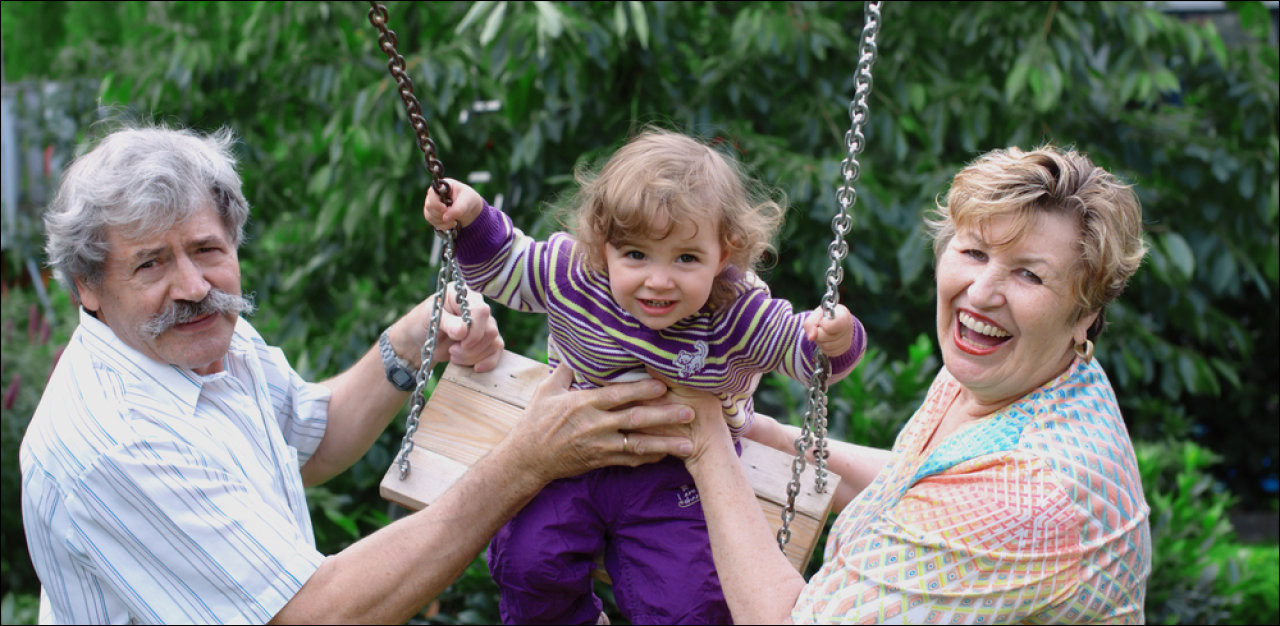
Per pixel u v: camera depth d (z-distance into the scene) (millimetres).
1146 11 4320
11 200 7449
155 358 2146
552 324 2094
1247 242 4688
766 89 4391
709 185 1878
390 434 4457
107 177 2053
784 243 4348
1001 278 1842
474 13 3795
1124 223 1814
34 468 2066
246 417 2260
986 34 4504
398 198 4375
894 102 4441
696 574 2078
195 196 2100
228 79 4902
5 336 5816
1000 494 1783
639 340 2000
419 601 2043
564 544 2133
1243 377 6688
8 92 7512
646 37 3779
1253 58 4734
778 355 2000
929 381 4113
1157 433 5496
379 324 4336
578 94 4082
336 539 4648
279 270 4918
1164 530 3859
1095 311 1880
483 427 2367
